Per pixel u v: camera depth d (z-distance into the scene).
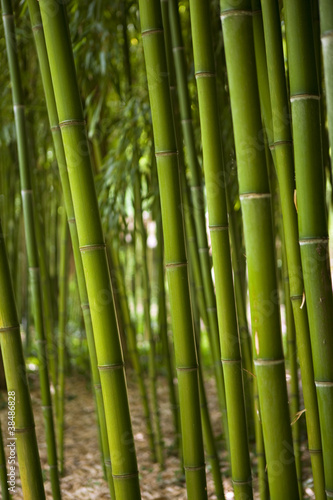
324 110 2.52
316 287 1.63
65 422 4.59
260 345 1.64
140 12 1.81
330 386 1.65
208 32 1.77
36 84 3.71
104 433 2.34
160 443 3.49
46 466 3.63
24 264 6.10
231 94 1.62
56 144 2.05
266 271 1.63
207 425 2.54
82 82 3.25
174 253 1.84
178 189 1.83
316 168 1.61
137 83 3.61
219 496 2.55
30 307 5.90
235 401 1.84
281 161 1.76
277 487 1.66
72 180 1.78
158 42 1.79
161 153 1.82
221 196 1.81
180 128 2.71
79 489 3.23
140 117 3.41
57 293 5.91
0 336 1.87
